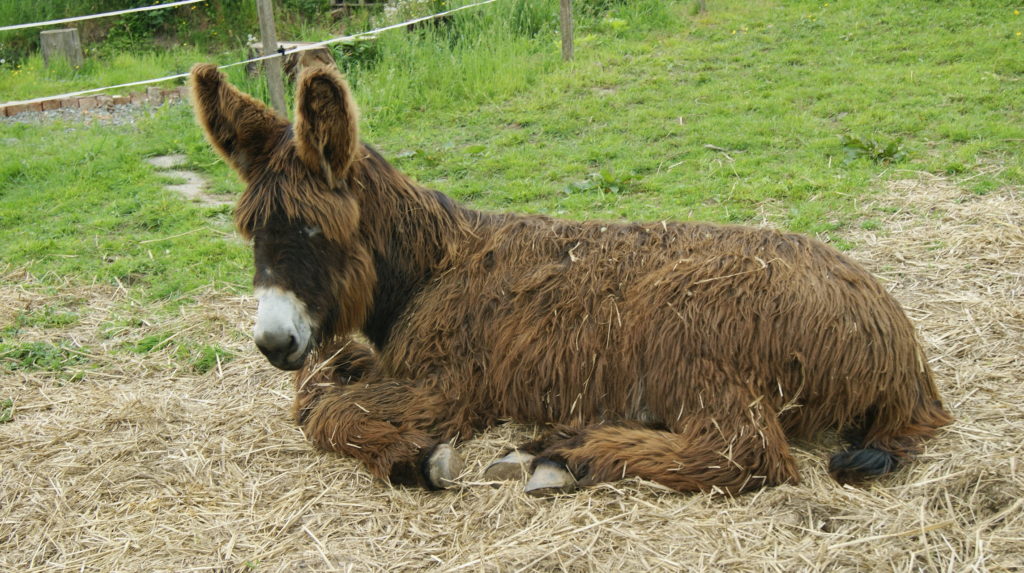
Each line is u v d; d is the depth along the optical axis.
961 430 3.38
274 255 3.27
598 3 13.57
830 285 3.21
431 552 2.97
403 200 3.74
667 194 6.92
